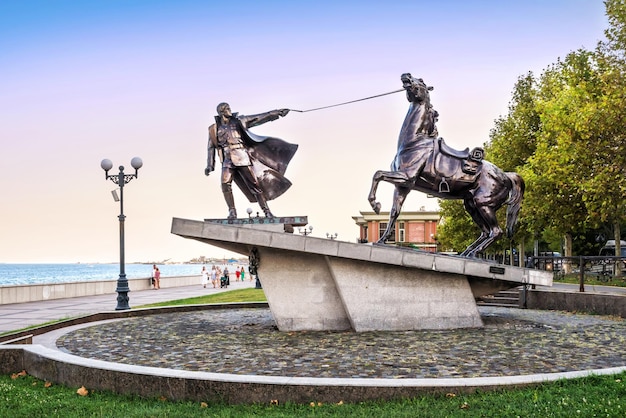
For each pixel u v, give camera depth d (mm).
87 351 10523
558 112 29031
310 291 12758
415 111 13664
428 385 6660
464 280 12891
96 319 15406
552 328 12789
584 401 6105
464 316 12852
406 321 12609
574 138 26422
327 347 10398
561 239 45250
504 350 9930
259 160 13594
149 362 9375
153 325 14133
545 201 30562
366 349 10117
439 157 13477
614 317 15133
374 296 12539
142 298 29625
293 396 6688
